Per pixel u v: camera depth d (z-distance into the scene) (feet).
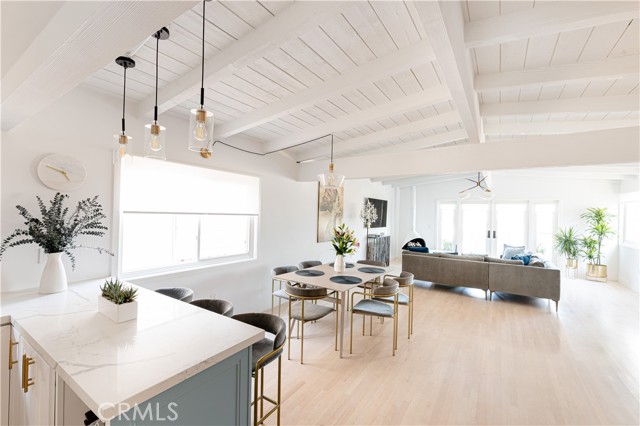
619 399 7.78
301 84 8.43
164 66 7.16
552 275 15.12
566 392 8.07
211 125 5.07
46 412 4.12
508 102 10.92
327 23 6.15
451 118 11.56
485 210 27.91
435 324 13.03
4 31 4.29
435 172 12.17
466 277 17.48
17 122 6.41
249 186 13.80
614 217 22.58
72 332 4.85
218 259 12.61
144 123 9.52
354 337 11.59
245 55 6.14
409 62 6.91
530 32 5.59
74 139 8.05
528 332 12.17
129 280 9.32
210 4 5.32
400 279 11.27
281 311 14.35
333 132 11.99
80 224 7.81
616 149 9.20
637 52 7.05
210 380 4.24
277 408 6.08
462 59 6.02
